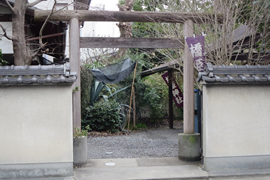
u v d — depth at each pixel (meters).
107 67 11.61
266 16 7.22
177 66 10.98
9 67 5.36
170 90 13.44
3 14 9.07
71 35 6.48
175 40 6.90
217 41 7.34
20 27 6.42
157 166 6.21
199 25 7.55
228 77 5.57
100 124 11.75
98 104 12.05
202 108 6.38
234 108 5.79
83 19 6.57
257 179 5.43
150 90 14.29
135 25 16.38
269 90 5.88
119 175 5.56
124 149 8.50
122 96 13.38
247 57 7.81
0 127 5.35
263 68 5.80
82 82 11.27
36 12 6.49
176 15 6.80
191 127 6.80
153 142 9.61
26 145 5.40
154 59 15.99
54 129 5.46
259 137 5.84
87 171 5.84
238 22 8.29
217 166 5.75
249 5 7.61
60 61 13.17
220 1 7.48
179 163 6.49
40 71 5.39
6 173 5.34
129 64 11.63
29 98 5.43
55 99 5.49
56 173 5.44
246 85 5.82
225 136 5.76
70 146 5.48
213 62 7.35
